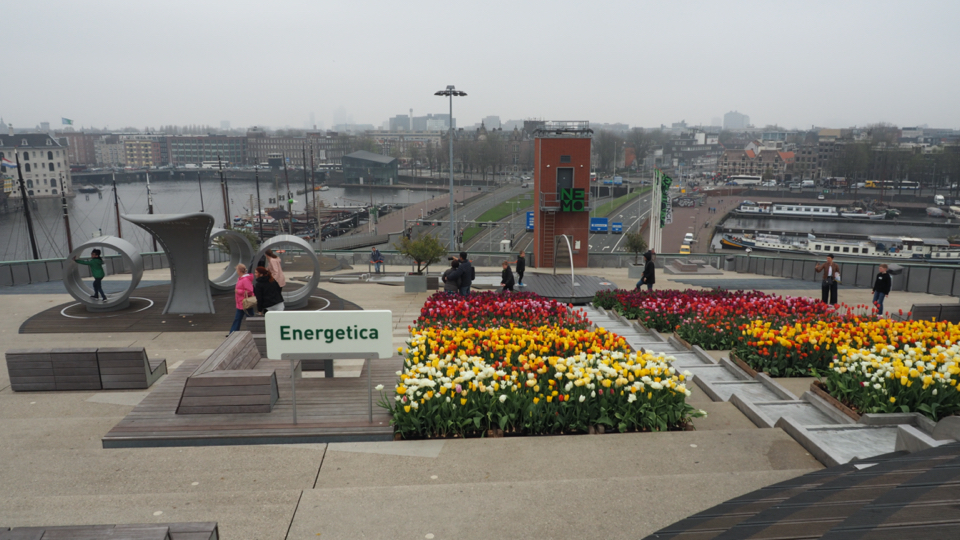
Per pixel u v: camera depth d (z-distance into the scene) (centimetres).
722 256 3719
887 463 401
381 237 8756
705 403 732
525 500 448
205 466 534
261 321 1026
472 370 633
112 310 1506
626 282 2678
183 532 300
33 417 745
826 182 19325
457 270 1548
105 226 11319
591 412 625
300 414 636
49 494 486
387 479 508
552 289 2108
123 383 859
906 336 865
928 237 11981
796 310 1243
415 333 886
